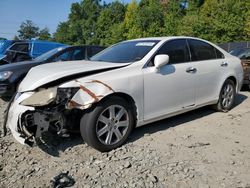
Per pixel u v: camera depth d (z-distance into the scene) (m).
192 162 4.11
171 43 5.42
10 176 3.83
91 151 4.47
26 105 4.18
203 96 5.89
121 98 4.51
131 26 57.94
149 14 54.44
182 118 6.07
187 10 54.56
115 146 4.51
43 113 4.07
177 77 5.24
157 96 4.96
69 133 4.59
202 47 6.03
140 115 4.78
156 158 4.23
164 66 5.10
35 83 4.36
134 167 3.98
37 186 3.60
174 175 3.77
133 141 4.83
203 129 5.43
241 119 6.03
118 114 4.51
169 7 55.78
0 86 7.51
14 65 7.81
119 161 4.15
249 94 8.66
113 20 67.44
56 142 4.77
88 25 78.44
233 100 6.71
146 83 4.77
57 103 4.12
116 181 3.65
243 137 5.05
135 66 4.76
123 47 5.61
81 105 4.07
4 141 4.88
